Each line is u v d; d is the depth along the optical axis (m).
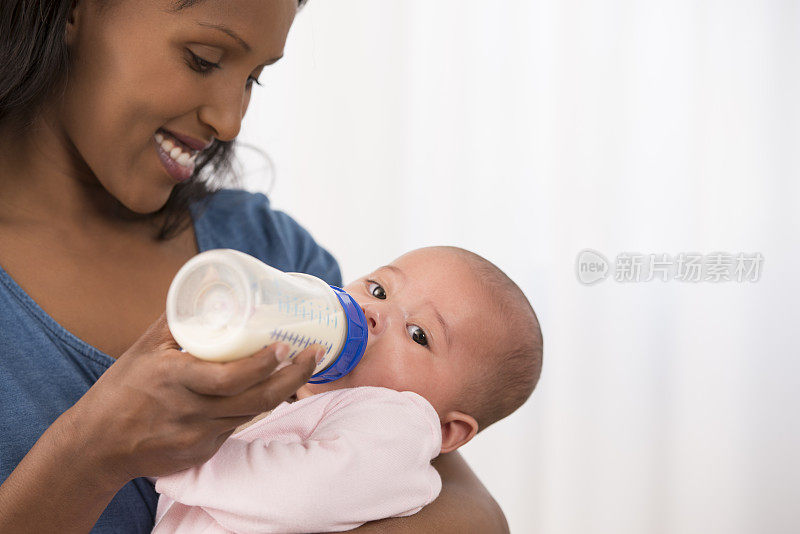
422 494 0.85
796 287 2.35
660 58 2.32
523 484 2.39
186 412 0.60
